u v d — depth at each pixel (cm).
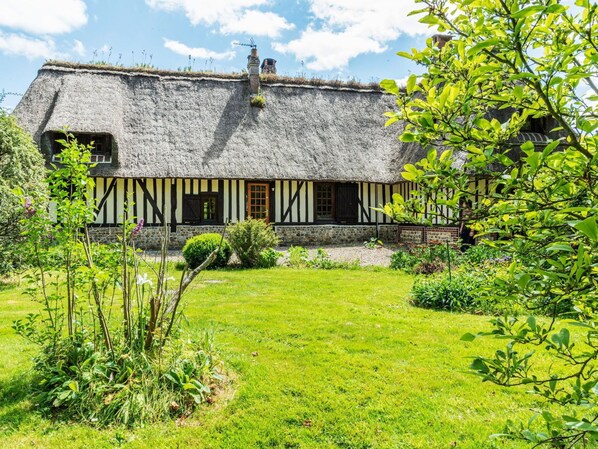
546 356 434
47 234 370
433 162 156
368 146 1700
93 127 1345
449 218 164
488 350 453
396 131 1800
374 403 339
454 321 570
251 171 1474
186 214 1465
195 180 1479
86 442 283
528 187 136
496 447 279
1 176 838
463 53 160
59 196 354
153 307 351
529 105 160
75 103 1415
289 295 728
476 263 934
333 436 298
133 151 1413
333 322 555
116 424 303
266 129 1614
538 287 134
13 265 812
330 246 1562
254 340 482
